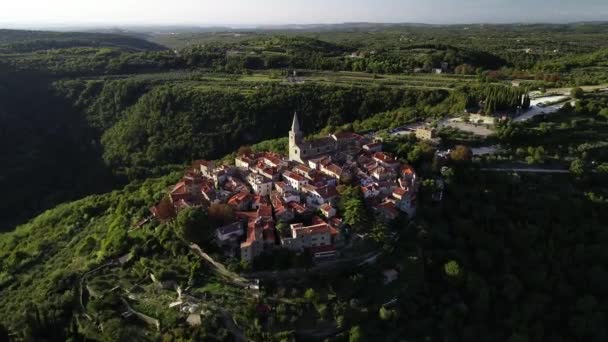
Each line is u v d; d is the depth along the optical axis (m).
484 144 178.88
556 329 118.00
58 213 178.00
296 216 124.25
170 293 108.56
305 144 165.62
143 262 117.69
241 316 100.31
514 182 153.00
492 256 127.19
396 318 102.19
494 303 117.38
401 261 113.50
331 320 100.12
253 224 115.94
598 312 118.25
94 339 102.00
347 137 177.12
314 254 110.81
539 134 181.62
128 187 190.25
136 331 101.75
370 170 147.75
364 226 118.50
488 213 137.62
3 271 139.62
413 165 157.12
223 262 110.06
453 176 148.75
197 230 112.19
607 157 170.12
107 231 144.88
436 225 129.88
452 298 112.81
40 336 105.12
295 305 101.88
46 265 139.50
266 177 145.50
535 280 123.94
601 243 135.38
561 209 143.50
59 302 112.62
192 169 179.25
